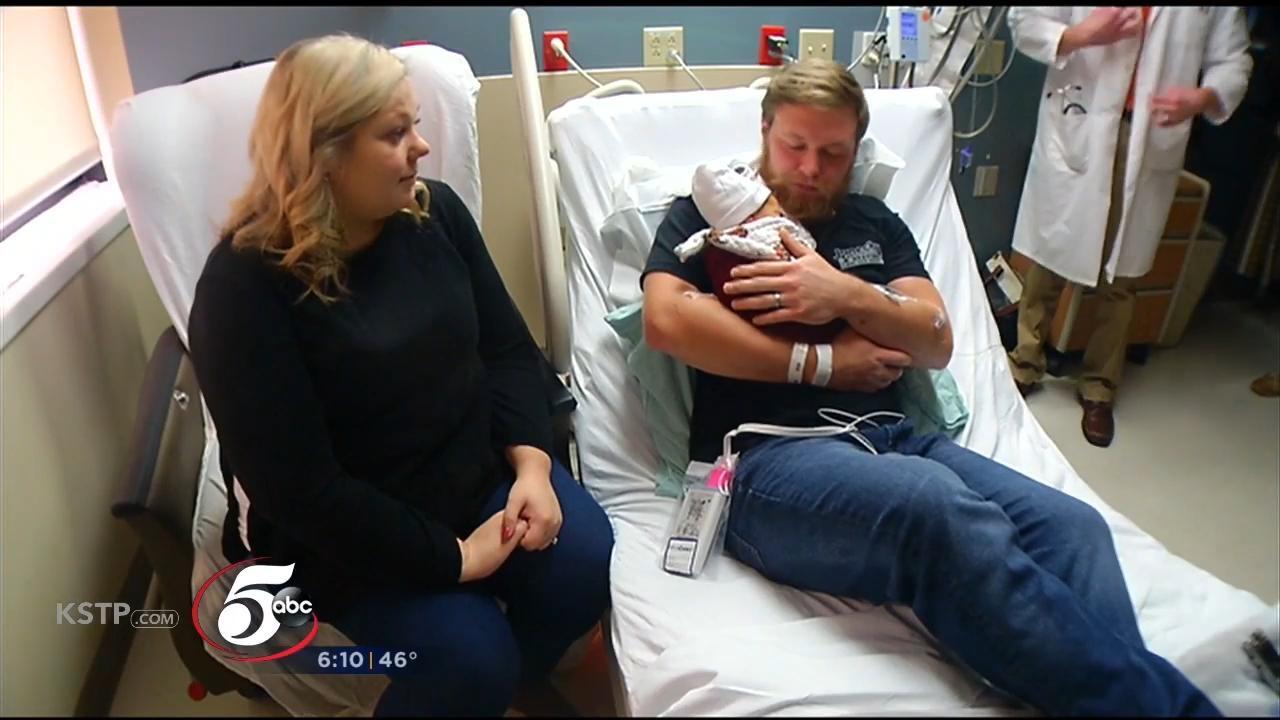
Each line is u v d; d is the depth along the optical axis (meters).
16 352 1.42
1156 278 2.36
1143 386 2.41
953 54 2.29
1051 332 2.39
